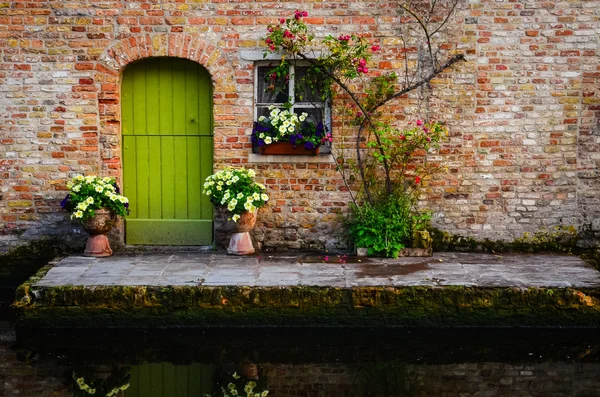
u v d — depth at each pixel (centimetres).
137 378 654
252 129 902
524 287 752
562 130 898
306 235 916
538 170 904
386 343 745
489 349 725
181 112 923
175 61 916
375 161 906
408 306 753
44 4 882
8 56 888
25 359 698
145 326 755
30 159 900
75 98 894
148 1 884
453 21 890
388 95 892
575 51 890
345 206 911
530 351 719
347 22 891
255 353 721
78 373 664
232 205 845
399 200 887
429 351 723
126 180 929
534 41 891
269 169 907
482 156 904
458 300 751
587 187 904
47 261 911
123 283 760
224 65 894
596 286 754
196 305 752
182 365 689
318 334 755
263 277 784
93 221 858
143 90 920
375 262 849
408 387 634
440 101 899
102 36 887
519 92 896
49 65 890
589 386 632
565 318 753
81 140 898
